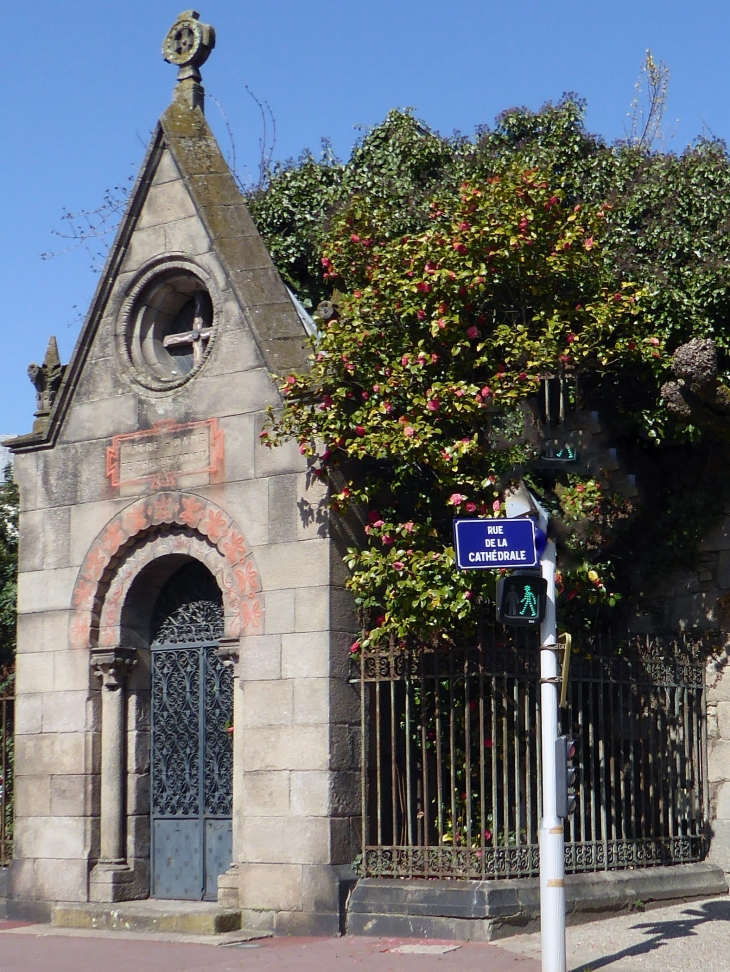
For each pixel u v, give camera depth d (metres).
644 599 16.42
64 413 15.96
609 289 14.59
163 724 15.17
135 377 15.50
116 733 15.08
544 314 13.59
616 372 15.13
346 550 13.91
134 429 15.38
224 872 14.28
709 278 15.28
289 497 14.06
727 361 15.60
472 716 13.71
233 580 14.32
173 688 15.17
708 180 16.36
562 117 19.44
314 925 13.07
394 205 18.94
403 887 12.82
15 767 15.70
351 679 13.70
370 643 13.52
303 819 13.37
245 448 14.47
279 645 13.85
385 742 13.89
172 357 15.80
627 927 12.80
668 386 13.82
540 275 13.85
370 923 12.83
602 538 15.02
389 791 13.80
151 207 15.68
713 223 16.09
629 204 16.64
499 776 13.67
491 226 13.72
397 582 13.15
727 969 10.91
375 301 13.74
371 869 13.27
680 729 15.48
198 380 14.99
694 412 13.75
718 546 15.91
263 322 14.67
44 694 15.57
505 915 12.39
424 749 13.10
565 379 14.64
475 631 13.14
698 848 15.39
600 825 14.57
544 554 11.09
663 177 16.61
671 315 15.30
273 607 13.97
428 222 18.25
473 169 18.81
